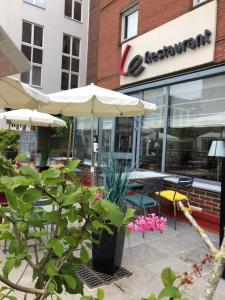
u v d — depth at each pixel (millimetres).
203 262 1472
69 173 1314
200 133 5773
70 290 1352
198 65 5668
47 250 1349
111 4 8383
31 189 1177
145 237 4449
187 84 6086
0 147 1547
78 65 18500
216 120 5473
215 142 5176
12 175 1242
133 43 7383
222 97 5379
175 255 3793
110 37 8391
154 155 6832
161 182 5172
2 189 1171
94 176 5211
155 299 1049
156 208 5809
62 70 17797
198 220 5215
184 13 5973
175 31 6164
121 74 7633
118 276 3143
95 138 8992
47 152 11203
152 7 6836
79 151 9656
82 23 18328
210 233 4855
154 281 3072
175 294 1035
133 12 7812
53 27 17078
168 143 6488
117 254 3209
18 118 7488
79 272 3170
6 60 2139
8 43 1953
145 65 6973
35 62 16578
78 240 1324
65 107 5301
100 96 4254
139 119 7305
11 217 1299
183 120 6160
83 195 1254
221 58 5277
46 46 16891
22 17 15906
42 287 1322
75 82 18453
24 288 1271
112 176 3156
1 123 14477
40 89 16812
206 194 5230
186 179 5188
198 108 5836
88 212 1288
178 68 6082
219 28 5309
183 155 6094
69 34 17797
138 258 3662
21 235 1372
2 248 3541
